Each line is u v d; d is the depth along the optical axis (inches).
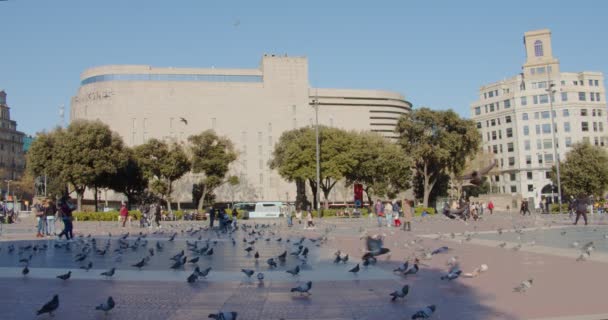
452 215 1877.5
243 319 283.1
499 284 389.7
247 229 1300.4
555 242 752.3
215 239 917.8
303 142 2527.1
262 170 4446.4
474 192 3663.9
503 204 3302.2
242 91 4562.0
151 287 390.3
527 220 1632.6
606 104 4247.0
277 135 4534.9
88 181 2394.2
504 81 4579.2
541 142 4197.8
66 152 2315.5
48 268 501.4
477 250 641.0
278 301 333.1
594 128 4170.8
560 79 4242.1
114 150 2477.9
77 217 2111.2
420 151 2613.2
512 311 296.7
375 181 2815.0
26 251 693.3
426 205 2768.2
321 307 314.0
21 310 309.4
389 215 1312.7
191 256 614.2
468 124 2615.7
